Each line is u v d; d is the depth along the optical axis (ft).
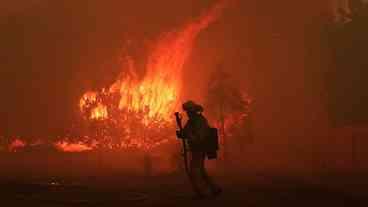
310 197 47.96
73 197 51.19
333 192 50.75
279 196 48.78
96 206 46.26
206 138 48.55
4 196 52.31
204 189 55.16
